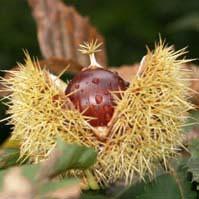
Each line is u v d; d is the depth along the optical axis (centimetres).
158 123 34
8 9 87
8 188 27
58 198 28
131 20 87
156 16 87
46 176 28
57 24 52
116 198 36
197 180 35
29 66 36
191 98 41
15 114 35
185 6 87
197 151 37
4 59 83
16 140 37
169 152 35
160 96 35
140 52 86
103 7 88
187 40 85
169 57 36
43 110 34
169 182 36
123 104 34
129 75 42
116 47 85
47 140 34
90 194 35
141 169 34
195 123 36
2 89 38
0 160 35
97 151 34
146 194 36
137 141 34
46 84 35
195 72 41
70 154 31
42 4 52
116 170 35
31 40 85
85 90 35
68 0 90
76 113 34
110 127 34
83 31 52
